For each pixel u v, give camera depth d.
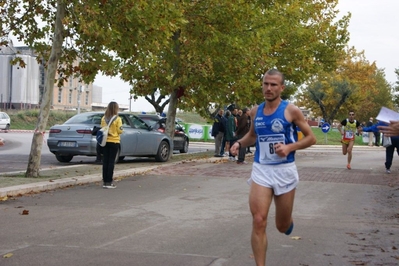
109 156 12.44
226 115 23.14
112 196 11.18
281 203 5.55
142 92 21.08
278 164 5.48
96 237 7.28
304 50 28.86
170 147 20.27
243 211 9.55
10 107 70.19
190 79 20.36
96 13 12.84
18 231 7.57
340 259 6.38
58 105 82.81
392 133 5.44
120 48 14.04
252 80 22.19
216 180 14.30
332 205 10.49
